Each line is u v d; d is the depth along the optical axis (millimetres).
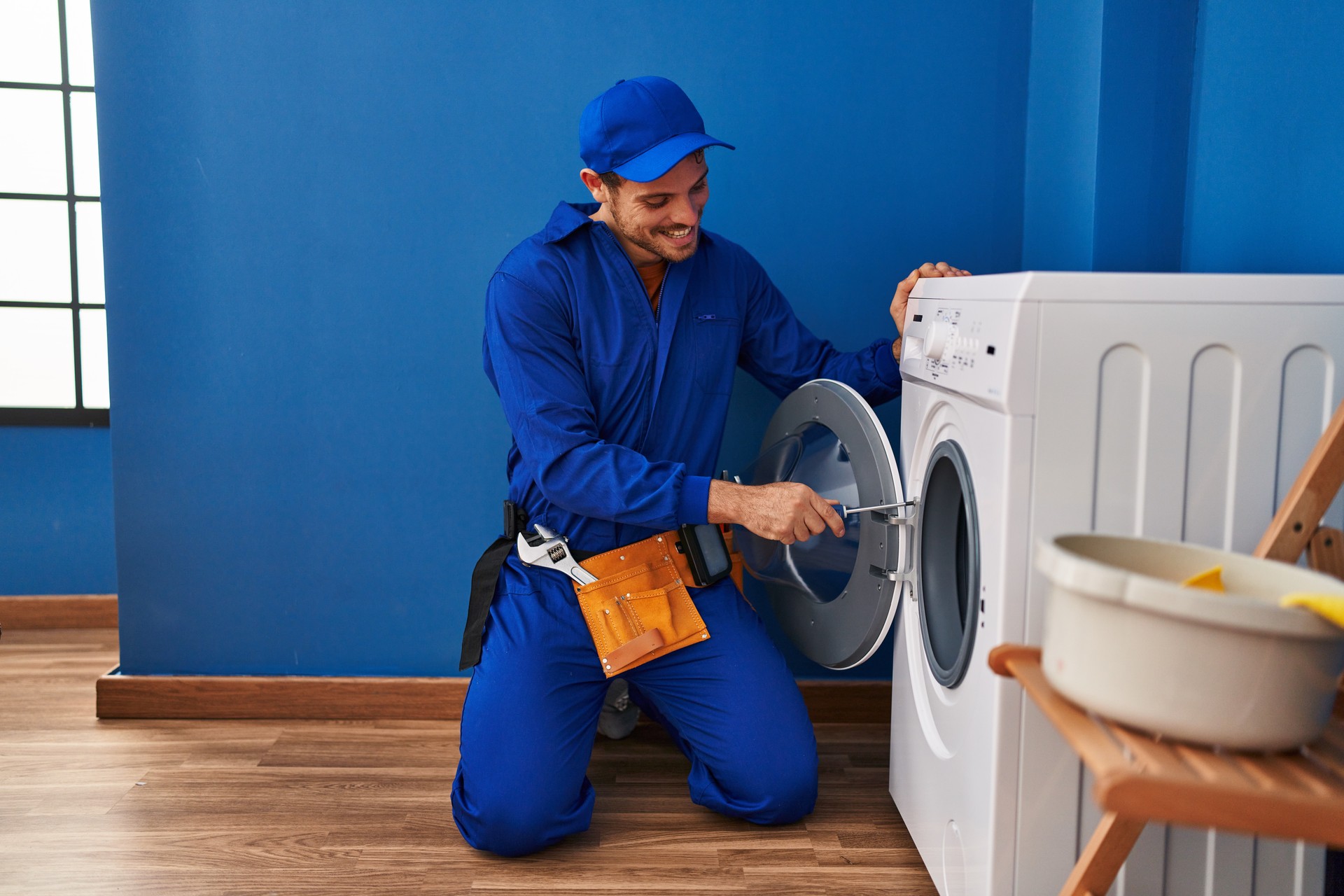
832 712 2041
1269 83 1399
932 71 1931
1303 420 1089
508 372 1567
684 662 1633
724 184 1950
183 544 2029
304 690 2031
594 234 1634
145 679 2025
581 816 1545
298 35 1907
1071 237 1724
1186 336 1071
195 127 1925
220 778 1758
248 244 1958
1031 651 982
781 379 1835
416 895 1399
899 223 1964
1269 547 992
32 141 2686
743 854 1521
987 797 1139
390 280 1974
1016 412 1070
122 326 1973
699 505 1474
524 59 1918
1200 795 729
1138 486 1088
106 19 1894
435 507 2033
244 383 1992
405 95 1926
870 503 1444
